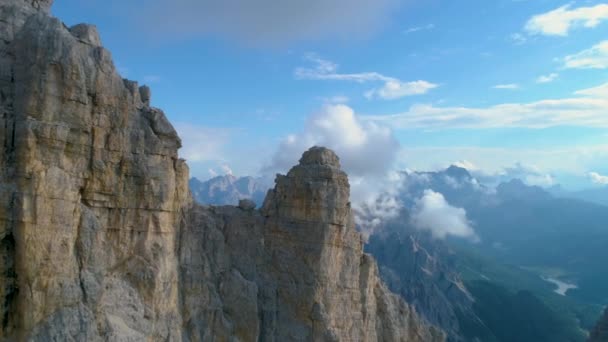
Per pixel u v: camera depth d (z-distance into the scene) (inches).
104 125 2041.1
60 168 1818.4
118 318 1988.2
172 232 2336.4
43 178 1745.8
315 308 2645.2
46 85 1819.6
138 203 2158.0
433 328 3513.8
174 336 2190.0
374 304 3080.7
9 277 1745.8
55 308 1750.7
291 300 2679.6
